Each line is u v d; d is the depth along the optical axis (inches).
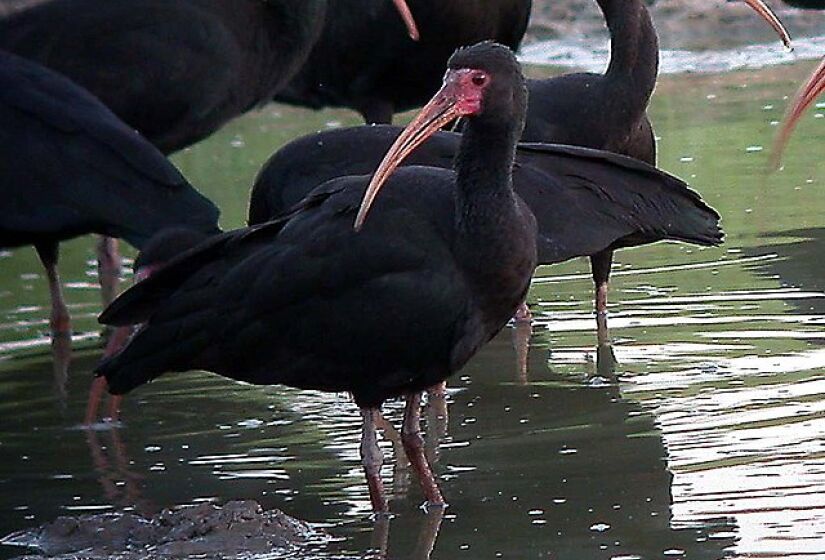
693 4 1057.5
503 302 427.5
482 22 706.8
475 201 419.2
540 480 440.5
